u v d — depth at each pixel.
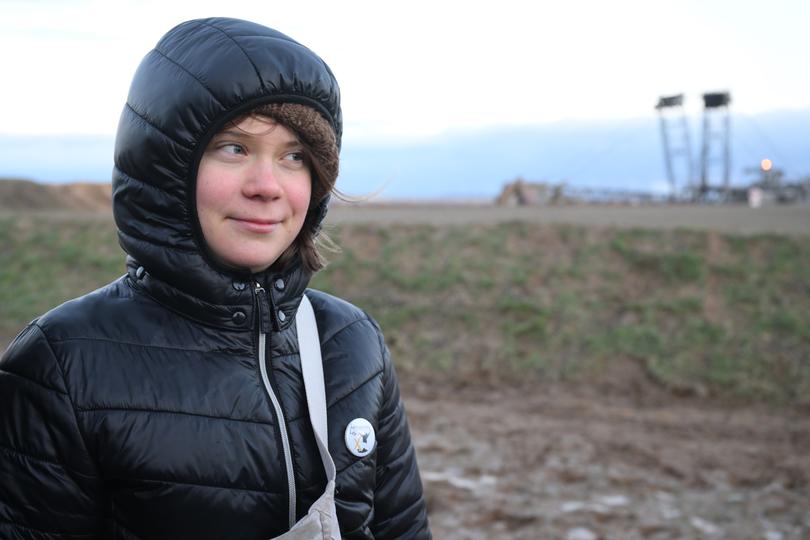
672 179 55.62
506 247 10.32
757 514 5.12
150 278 1.54
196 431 1.46
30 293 10.76
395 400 1.82
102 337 1.48
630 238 10.21
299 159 1.56
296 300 1.65
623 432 6.74
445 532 4.72
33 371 1.44
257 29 1.51
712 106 51.84
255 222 1.49
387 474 1.80
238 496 1.48
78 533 1.44
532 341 8.68
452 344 8.79
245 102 1.43
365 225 10.96
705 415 7.28
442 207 18.30
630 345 8.42
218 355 1.54
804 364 7.89
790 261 9.43
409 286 9.73
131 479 1.42
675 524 4.93
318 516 1.44
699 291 9.16
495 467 5.82
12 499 1.43
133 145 1.48
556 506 5.14
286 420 1.57
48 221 12.41
